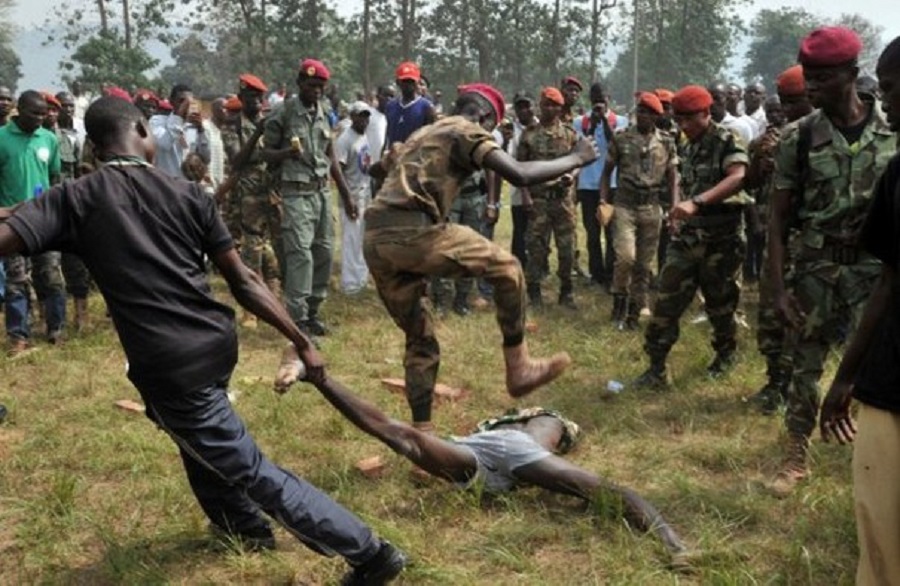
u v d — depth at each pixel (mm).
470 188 8562
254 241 8570
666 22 60969
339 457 5062
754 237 9867
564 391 6328
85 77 33438
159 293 3414
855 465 2812
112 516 4387
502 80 56812
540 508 4367
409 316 4742
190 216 3488
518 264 4531
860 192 4262
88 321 8188
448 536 4168
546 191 8852
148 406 3557
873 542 2756
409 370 4832
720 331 6406
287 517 3516
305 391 6230
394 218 4441
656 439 5410
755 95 11719
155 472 4891
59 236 3346
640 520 4105
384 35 47250
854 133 4309
